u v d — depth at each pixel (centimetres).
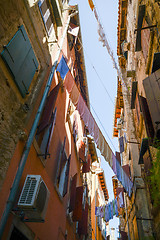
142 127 970
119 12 1546
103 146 914
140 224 914
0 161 452
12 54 534
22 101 609
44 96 748
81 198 1179
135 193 1053
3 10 528
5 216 426
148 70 757
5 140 486
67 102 1246
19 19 623
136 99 1077
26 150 556
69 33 1311
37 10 817
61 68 917
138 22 849
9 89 532
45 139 724
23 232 520
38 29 811
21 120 576
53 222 794
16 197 490
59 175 927
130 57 1420
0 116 483
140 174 1114
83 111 906
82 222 1423
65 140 1094
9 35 545
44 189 519
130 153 1385
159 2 585
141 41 889
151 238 792
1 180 442
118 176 984
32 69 679
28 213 474
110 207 1673
